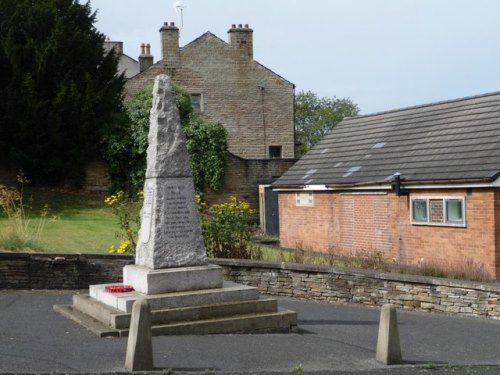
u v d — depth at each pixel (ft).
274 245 87.51
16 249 51.37
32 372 24.38
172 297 33.27
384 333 28.71
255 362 27.68
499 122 68.03
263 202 101.86
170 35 122.01
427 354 31.42
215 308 33.71
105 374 24.67
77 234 68.33
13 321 34.45
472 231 61.00
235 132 124.98
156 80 36.55
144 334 25.64
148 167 36.55
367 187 72.49
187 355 28.22
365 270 47.73
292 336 33.73
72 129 94.79
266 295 49.70
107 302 34.45
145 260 35.50
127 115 101.24
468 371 28.22
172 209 35.35
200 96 123.54
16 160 93.66
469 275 52.80
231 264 49.47
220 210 55.52
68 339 30.25
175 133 36.11
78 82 95.50
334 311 43.52
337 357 29.30
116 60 103.40
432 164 67.82
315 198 82.33
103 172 99.19
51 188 97.25
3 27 92.84
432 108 81.82
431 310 44.47
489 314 41.88
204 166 102.32
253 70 126.52
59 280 47.57
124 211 62.69
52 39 91.97
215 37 124.57
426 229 66.08
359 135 88.28
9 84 90.22
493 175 58.29
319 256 62.03
